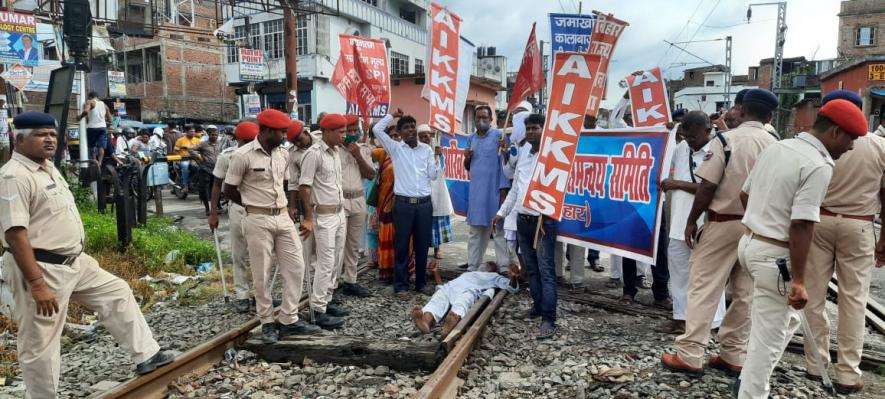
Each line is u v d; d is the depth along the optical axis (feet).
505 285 20.13
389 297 21.61
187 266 25.72
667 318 18.39
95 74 84.23
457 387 13.42
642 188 18.71
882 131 23.34
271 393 13.43
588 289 22.03
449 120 21.80
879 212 13.76
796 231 10.30
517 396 13.14
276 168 15.96
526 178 18.20
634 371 14.02
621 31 20.99
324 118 18.30
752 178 11.58
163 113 95.61
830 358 14.58
